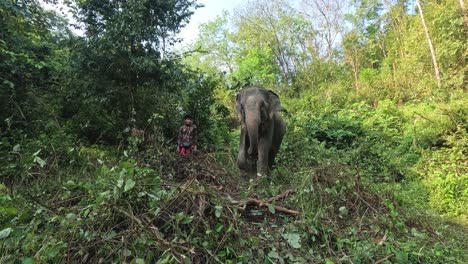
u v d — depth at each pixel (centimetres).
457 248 360
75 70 762
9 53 616
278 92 2758
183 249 263
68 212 302
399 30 2361
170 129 862
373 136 1095
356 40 2725
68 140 609
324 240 329
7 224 273
